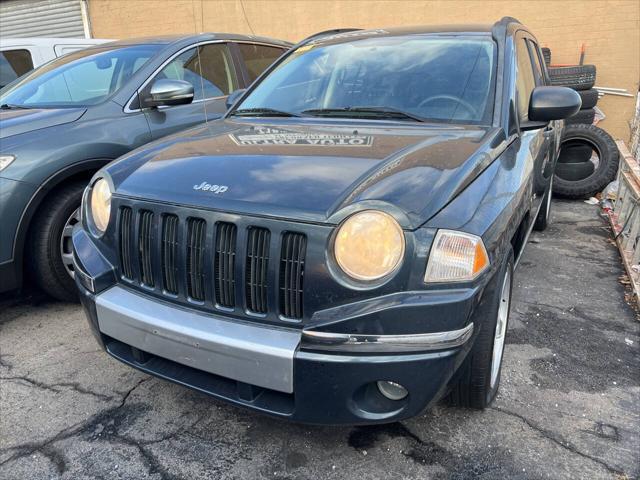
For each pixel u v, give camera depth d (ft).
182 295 6.70
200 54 14.62
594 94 22.03
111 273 7.41
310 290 5.84
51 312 11.50
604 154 19.26
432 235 5.75
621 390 8.46
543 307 11.41
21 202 10.10
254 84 11.43
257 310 6.24
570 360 9.34
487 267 6.12
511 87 9.12
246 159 7.25
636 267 12.85
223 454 7.22
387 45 10.60
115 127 11.87
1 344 10.21
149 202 6.87
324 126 8.84
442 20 27.78
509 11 26.43
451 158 6.91
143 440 7.52
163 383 8.86
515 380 8.71
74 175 11.09
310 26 30.94
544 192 13.83
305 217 5.88
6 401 8.43
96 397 8.51
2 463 7.11
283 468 6.93
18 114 11.79
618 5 24.39
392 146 7.36
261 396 6.38
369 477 6.75
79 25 38.91
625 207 15.79
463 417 7.80
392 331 5.65
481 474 6.75
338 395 5.85
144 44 14.20
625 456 7.01
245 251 6.11
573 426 7.60
